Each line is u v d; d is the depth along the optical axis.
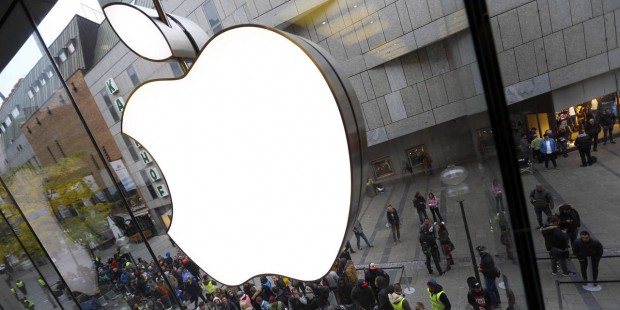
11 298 7.42
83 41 8.05
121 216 8.82
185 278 8.58
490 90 2.00
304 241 1.47
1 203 7.93
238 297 7.67
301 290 6.25
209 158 1.60
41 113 7.39
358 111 1.34
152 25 1.56
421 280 5.20
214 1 5.61
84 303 8.38
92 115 9.10
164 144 1.68
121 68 8.31
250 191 1.51
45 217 8.09
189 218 1.75
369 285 5.43
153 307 8.73
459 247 4.93
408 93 4.85
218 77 1.41
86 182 8.28
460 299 4.56
